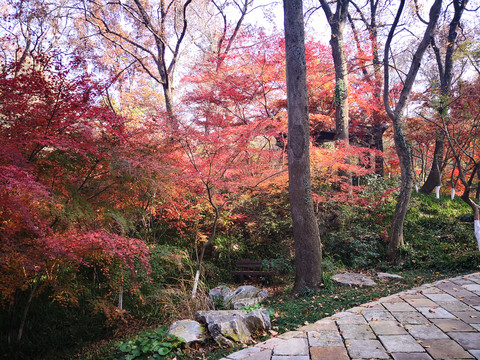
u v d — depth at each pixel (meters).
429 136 14.70
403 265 8.91
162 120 7.01
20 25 12.38
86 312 6.95
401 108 9.59
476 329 4.08
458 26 15.41
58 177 5.24
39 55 4.95
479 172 9.16
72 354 5.87
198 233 9.12
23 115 4.82
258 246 10.39
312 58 11.73
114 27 12.89
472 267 7.67
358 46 14.66
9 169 3.91
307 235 6.98
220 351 4.05
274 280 9.16
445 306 4.97
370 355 3.54
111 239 5.03
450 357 3.41
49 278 5.74
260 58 10.63
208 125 8.92
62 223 5.45
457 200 14.15
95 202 5.86
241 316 4.64
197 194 8.72
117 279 6.36
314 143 12.81
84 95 5.12
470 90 11.99
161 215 9.02
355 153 10.69
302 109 7.06
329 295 6.30
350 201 11.08
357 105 15.33
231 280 9.51
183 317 5.74
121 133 5.70
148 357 4.04
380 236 10.61
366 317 4.66
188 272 8.45
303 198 7.02
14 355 5.76
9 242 4.53
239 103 11.27
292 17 7.06
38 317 6.61
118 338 6.20
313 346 3.83
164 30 12.54
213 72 11.05
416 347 3.66
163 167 5.96
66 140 4.82
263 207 10.84
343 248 10.20
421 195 14.15
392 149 17.56
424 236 10.32
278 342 4.01
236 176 8.55
